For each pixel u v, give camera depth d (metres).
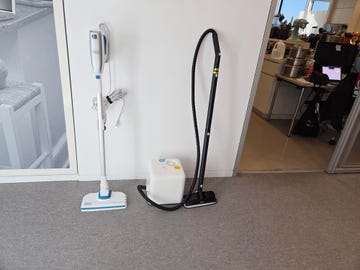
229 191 2.10
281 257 1.53
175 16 1.62
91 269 1.32
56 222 1.59
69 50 1.59
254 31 1.76
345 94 2.82
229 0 1.64
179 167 1.84
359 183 2.46
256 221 1.80
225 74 1.86
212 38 1.71
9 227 1.52
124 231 1.58
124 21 1.58
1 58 1.56
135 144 1.96
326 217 1.93
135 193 1.93
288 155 2.87
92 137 1.87
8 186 1.88
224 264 1.44
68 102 1.72
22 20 1.50
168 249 1.49
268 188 2.21
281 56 3.55
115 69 1.69
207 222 1.74
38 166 1.92
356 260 1.57
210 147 2.13
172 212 1.79
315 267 1.49
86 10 1.51
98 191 1.89
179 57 1.74
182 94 1.86
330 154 3.00
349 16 4.96
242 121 2.07
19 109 1.71
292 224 1.81
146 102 1.83
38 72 1.64
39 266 1.31
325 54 3.18
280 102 3.87
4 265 1.29
